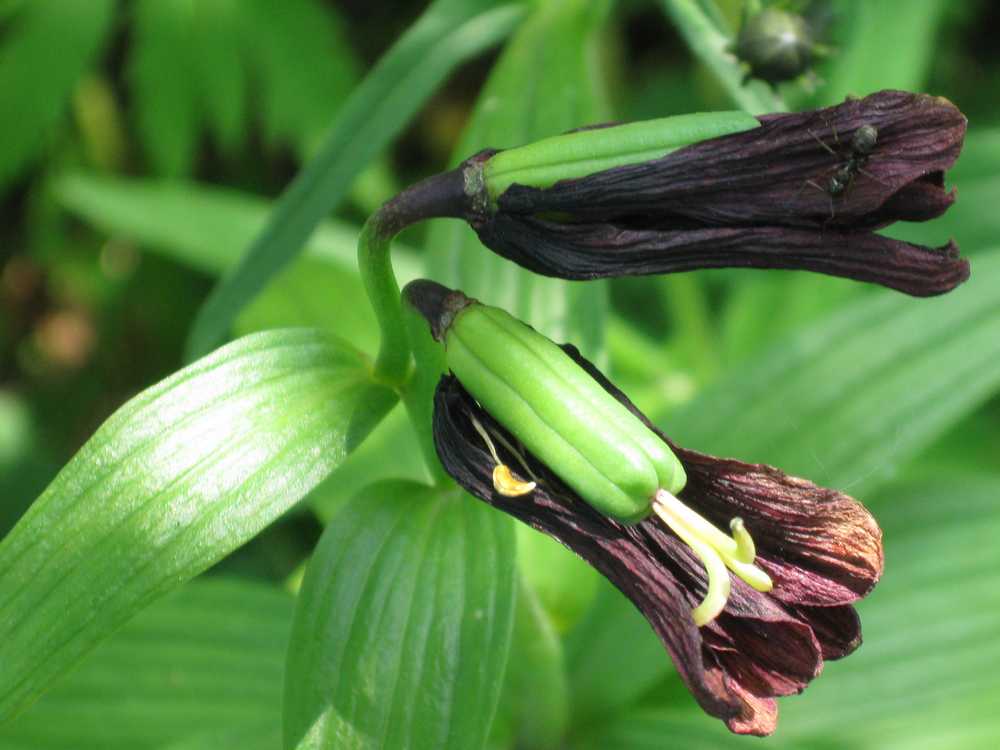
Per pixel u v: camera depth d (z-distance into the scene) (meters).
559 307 0.14
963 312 0.15
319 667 0.11
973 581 0.15
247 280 0.14
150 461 0.10
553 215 0.10
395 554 0.11
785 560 0.10
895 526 0.16
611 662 0.14
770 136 0.10
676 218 0.10
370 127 0.14
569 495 0.10
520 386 0.10
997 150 0.18
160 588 0.10
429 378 0.11
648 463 0.10
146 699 0.15
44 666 0.10
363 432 0.11
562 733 0.14
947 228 0.18
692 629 0.10
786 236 0.10
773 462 0.14
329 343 0.11
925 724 0.15
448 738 0.11
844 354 0.15
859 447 0.14
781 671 0.10
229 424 0.11
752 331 0.19
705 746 0.14
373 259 0.10
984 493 0.16
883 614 0.15
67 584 0.10
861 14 0.17
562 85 0.14
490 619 0.11
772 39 0.13
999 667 0.15
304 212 0.14
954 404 0.14
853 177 0.09
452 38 0.14
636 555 0.10
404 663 0.11
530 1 0.14
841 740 0.15
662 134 0.10
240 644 0.15
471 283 0.14
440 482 0.11
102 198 0.19
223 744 0.14
